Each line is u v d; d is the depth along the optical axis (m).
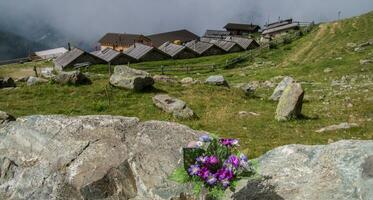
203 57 89.62
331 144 7.56
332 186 6.64
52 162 8.23
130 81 32.22
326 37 82.38
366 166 6.61
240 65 73.19
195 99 30.44
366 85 34.59
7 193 8.38
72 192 7.64
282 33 125.00
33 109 27.58
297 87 25.22
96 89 32.09
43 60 104.81
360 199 6.20
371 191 6.16
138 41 148.88
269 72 54.53
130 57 83.19
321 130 21.69
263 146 18.94
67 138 8.59
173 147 8.20
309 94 34.31
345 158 6.98
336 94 32.66
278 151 8.00
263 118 25.09
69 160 8.09
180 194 7.05
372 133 20.50
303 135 21.03
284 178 7.20
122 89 32.41
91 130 8.73
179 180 6.44
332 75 43.19
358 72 42.50
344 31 82.69
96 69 73.62
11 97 30.55
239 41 102.44
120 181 7.64
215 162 6.20
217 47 94.56
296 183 7.01
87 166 7.86
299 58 68.12
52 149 8.49
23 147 8.89
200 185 6.33
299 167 7.34
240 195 7.09
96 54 86.44
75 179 7.73
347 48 61.78
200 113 26.86
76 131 8.73
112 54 81.94
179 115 25.25
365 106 26.88
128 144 8.27
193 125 23.45
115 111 27.25
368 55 51.19
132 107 28.14
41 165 8.31
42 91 31.78
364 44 60.19
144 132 8.63
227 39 107.25
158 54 87.00
